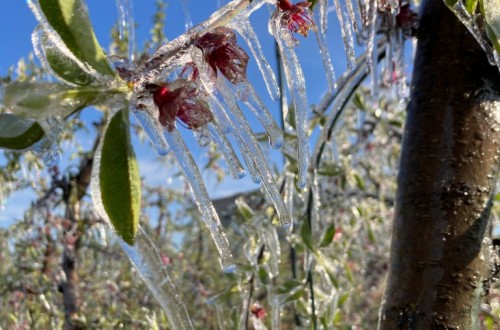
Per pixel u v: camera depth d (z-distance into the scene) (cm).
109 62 17
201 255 137
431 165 27
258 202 78
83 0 16
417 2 40
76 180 80
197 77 20
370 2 28
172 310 21
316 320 47
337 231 74
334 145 55
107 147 18
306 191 48
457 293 26
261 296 70
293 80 22
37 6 16
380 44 40
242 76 20
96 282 100
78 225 79
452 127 27
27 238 91
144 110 19
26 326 83
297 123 22
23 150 17
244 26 22
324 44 27
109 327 75
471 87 27
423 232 27
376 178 108
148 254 21
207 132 20
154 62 19
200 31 19
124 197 18
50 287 84
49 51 16
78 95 16
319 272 54
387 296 28
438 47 28
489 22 20
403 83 38
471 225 27
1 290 87
